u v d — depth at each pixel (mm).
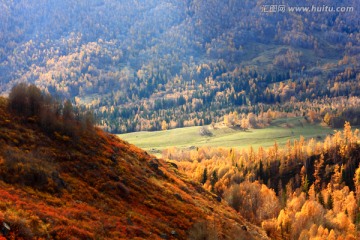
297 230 99625
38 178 40500
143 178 58812
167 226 47594
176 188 65000
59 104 60344
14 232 28625
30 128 52031
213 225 52969
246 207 110750
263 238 69562
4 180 37656
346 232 111688
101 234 36125
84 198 43375
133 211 46875
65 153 50781
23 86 56062
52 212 35125
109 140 66125
